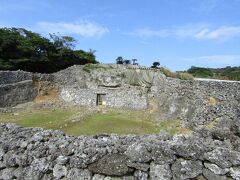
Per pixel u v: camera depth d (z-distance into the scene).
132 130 20.31
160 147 5.05
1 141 5.88
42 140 5.72
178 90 29.67
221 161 4.84
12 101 32.69
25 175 5.38
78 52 52.59
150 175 4.95
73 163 5.21
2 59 41.91
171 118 26.70
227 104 21.39
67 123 22.02
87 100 35.62
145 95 34.69
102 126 21.39
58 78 38.53
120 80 37.16
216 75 43.22
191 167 4.88
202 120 22.06
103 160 5.13
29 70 46.12
